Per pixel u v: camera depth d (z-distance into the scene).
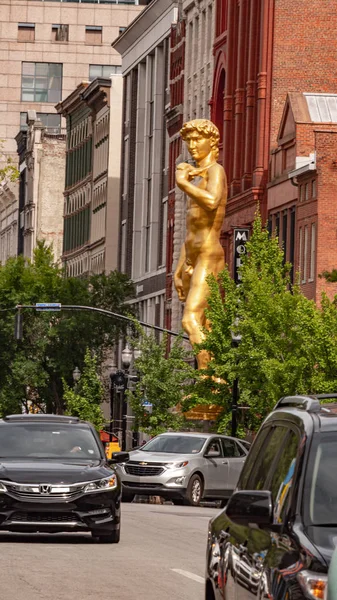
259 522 10.74
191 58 107.50
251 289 64.38
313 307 56.31
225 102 93.75
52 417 31.36
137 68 128.00
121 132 133.25
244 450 52.94
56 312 106.12
